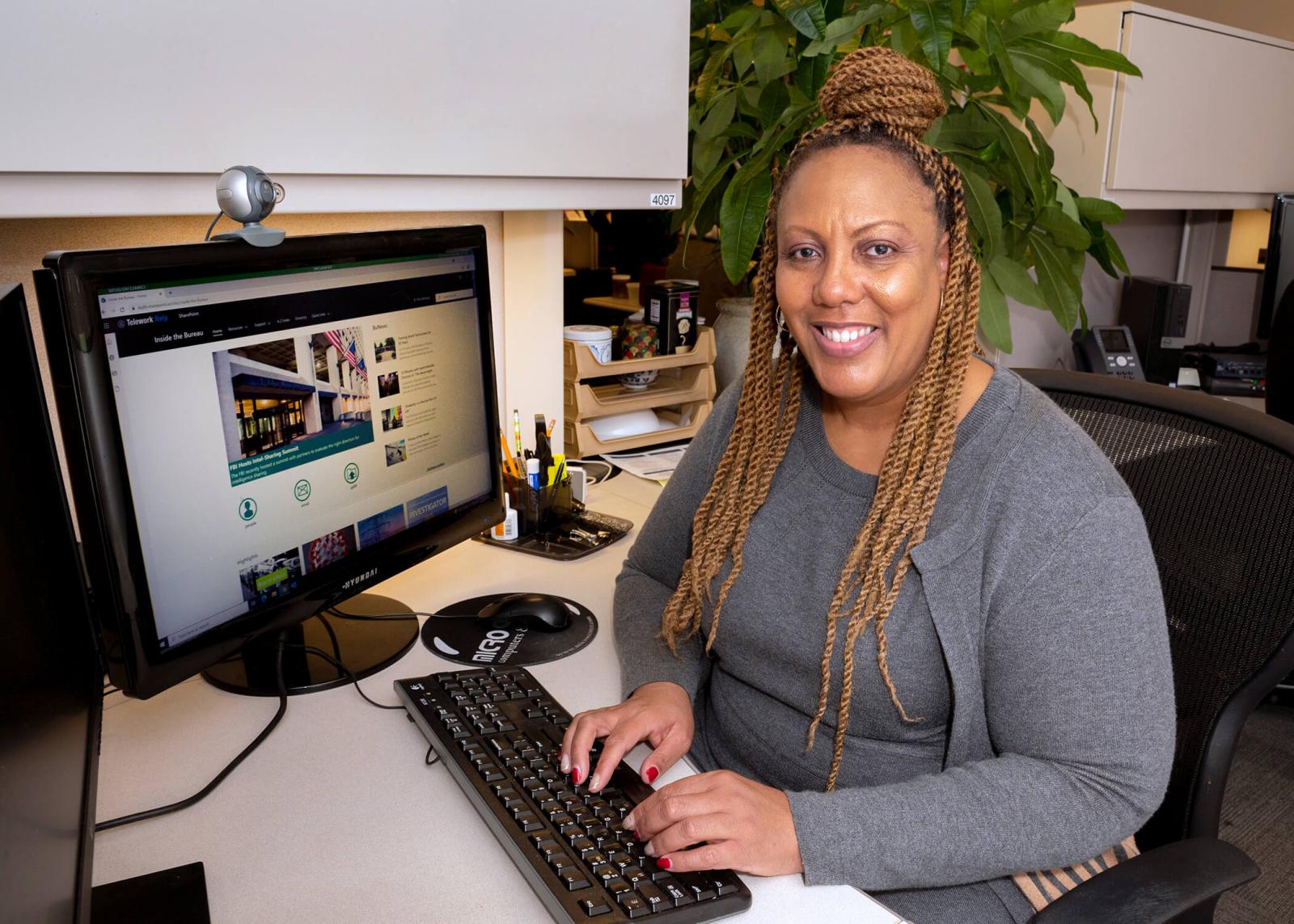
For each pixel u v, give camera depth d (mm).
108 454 725
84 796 562
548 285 1526
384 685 966
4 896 380
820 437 928
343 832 732
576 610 1145
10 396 572
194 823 740
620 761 799
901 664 836
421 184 1085
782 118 1529
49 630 556
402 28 1011
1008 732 812
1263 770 2008
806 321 854
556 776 774
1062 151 2143
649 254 2020
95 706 660
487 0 1070
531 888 672
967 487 826
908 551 818
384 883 676
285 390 890
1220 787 881
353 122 1000
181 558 804
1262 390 2520
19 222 1022
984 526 811
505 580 1233
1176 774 898
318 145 979
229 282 818
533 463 1335
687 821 688
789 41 1632
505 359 1585
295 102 954
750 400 964
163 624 792
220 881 675
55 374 707
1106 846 766
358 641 1043
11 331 603
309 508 935
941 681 838
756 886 693
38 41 791
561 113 1170
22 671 481
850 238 802
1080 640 763
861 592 835
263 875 681
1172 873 697
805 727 925
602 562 1299
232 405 836
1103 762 760
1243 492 918
